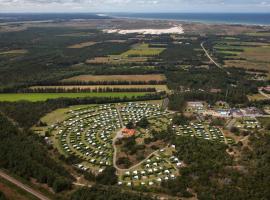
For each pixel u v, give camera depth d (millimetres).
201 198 175500
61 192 183875
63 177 196125
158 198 177875
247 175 193750
